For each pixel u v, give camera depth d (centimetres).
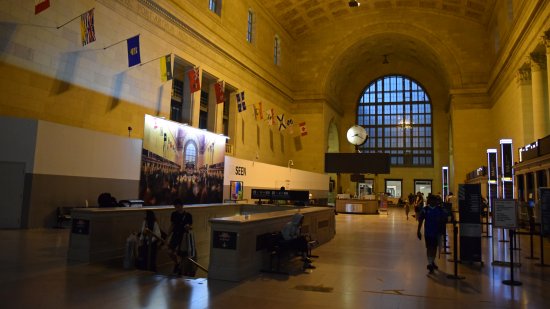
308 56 3803
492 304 585
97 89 1522
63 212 1237
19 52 1234
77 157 1305
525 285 710
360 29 3650
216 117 2458
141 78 1755
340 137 4681
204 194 2041
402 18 3541
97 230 806
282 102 3547
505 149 2233
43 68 1310
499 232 1648
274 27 3356
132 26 1706
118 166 1486
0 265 700
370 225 1969
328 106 3950
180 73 2170
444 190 4066
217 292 610
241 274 705
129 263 766
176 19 2003
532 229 1005
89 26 1338
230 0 2577
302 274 775
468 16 3350
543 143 1561
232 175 2294
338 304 567
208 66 2320
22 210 1148
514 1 2288
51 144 1213
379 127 4709
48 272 677
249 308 532
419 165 4566
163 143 1748
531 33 1955
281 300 577
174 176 1817
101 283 630
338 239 1386
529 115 2198
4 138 1154
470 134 3281
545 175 1580
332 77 3900
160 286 629
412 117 4644
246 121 2847
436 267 837
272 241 825
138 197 1584
